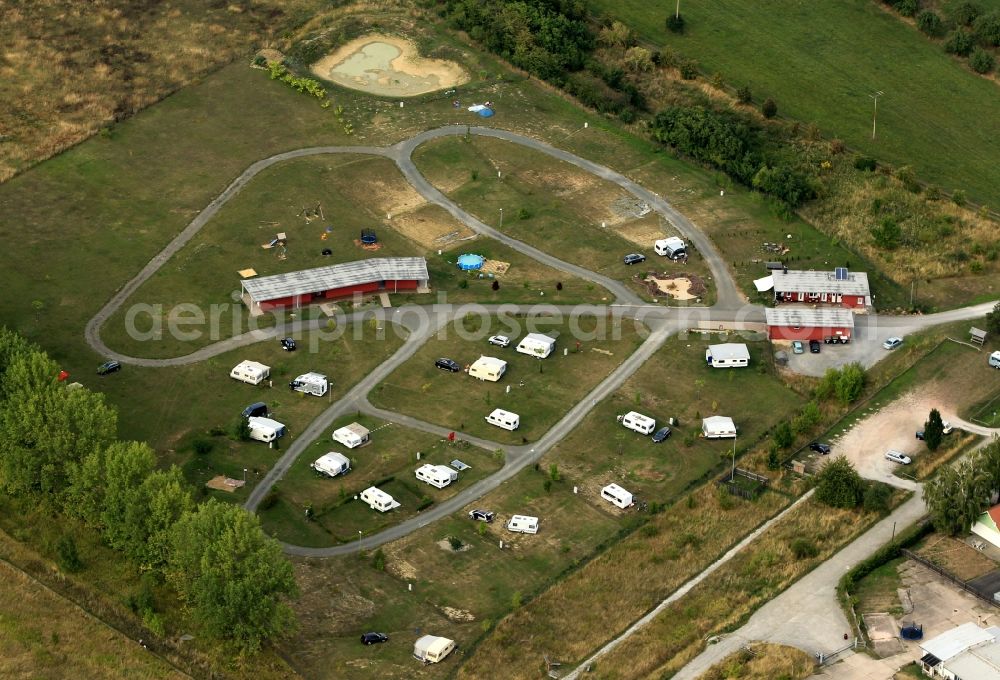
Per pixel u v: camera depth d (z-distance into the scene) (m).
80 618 173.75
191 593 171.88
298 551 187.62
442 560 186.75
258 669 166.38
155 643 170.75
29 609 174.12
